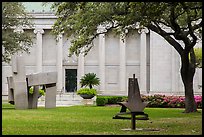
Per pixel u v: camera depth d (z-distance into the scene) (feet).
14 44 141.18
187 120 77.77
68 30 99.19
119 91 208.03
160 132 55.31
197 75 201.16
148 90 209.05
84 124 67.56
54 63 214.69
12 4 140.87
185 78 102.63
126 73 211.82
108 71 212.64
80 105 152.97
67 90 215.10
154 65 205.16
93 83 167.84
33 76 117.19
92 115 91.45
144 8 58.70
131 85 58.49
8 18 140.15
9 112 99.60
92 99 166.50
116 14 92.02
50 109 116.16
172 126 64.75
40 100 167.02
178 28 91.25
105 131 56.29
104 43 211.20
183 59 100.83
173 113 101.04
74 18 95.61
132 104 58.23
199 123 70.69
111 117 84.84
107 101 150.61
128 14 76.48
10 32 142.72
